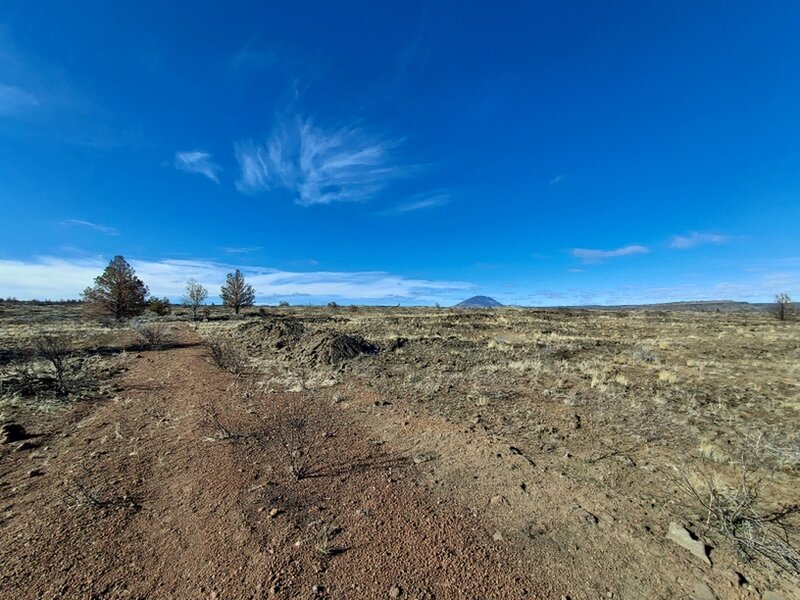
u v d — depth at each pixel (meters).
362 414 7.21
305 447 5.61
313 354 13.46
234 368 11.76
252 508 3.99
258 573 3.07
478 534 3.65
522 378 10.52
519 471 4.92
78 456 5.38
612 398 8.53
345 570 3.13
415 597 2.87
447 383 9.85
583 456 5.47
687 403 8.27
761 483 4.71
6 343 17.59
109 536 3.54
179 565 3.17
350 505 4.09
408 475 4.79
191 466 4.97
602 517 3.97
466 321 32.16
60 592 2.87
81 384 9.56
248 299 46.84
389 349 15.93
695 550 3.44
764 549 3.40
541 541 3.57
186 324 32.09
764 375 11.48
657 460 5.36
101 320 31.92
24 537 3.52
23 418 7.12
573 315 41.66
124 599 2.81
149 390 9.15
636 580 3.11
